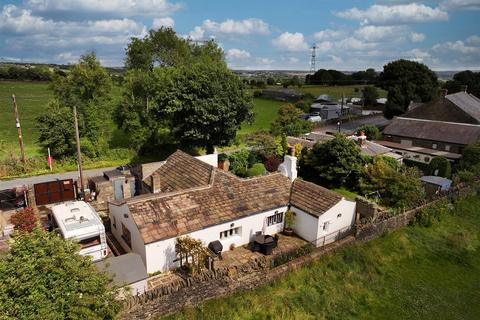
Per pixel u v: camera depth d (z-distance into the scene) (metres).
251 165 41.84
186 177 27.86
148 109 47.91
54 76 50.66
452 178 38.47
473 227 31.59
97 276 13.64
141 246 20.31
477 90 96.25
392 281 22.94
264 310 18.55
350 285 21.69
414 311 20.55
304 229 25.50
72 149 43.41
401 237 27.59
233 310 18.14
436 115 57.16
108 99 49.97
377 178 33.47
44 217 27.20
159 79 48.81
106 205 28.75
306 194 26.38
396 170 36.34
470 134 48.78
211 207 23.17
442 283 23.48
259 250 23.28
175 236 20.69
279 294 19.88
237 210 23.70
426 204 31.36
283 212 26.20
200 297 17.94
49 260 12.45
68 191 31.50
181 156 31.20
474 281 24.17
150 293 16.44
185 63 64.94
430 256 26.33
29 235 13.14
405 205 30.66
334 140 36.09
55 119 41.78
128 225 22.14
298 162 39.19
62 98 47.84
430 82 75.12
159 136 51.41
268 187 26.56
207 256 20.06
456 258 26.56
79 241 20.41
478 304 21.89
